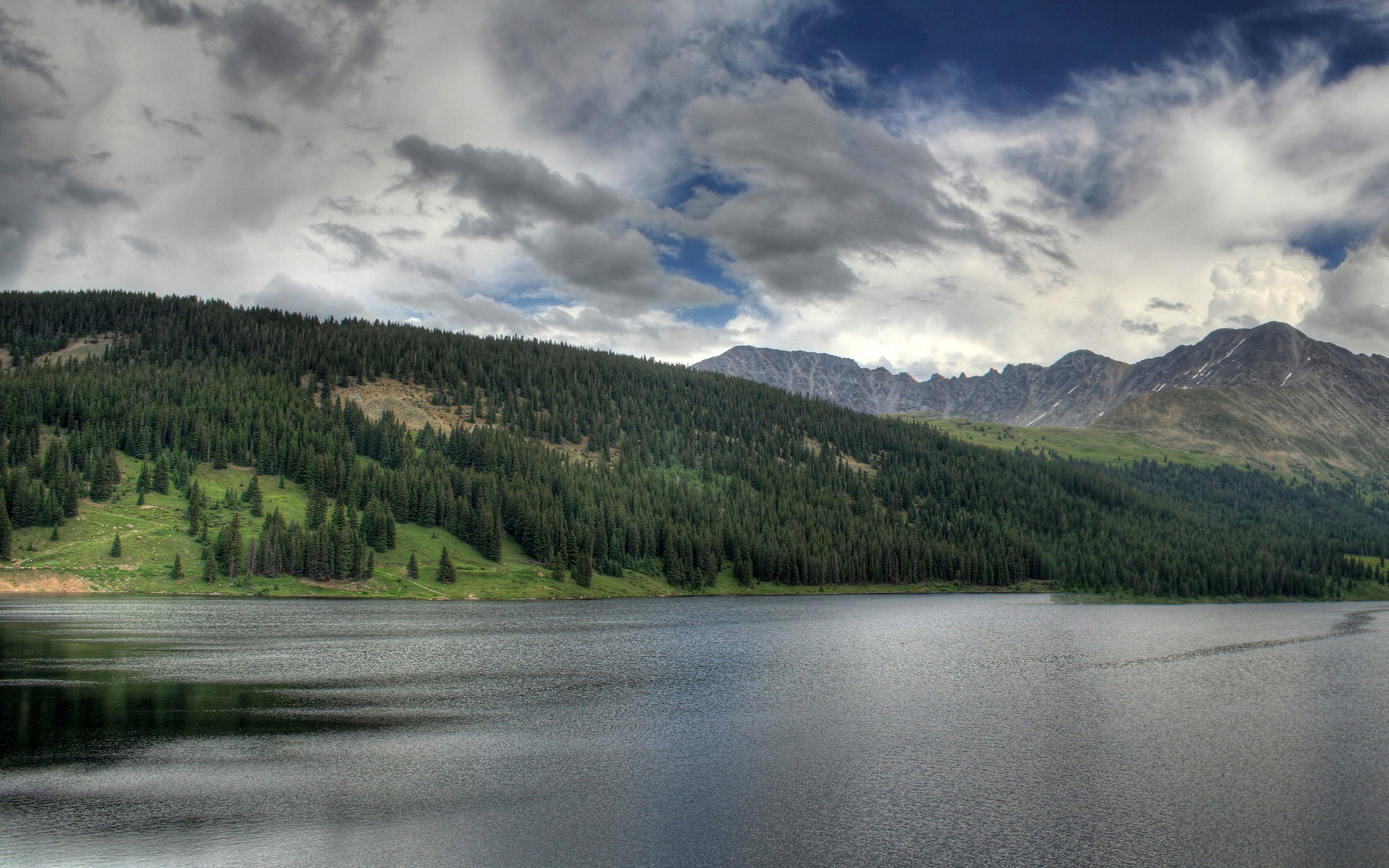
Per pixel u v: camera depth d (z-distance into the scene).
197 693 73.56
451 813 44.28
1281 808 46.56
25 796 45.84
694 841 40.50
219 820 42.72
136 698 70.50
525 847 39.56
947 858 38.91
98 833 40.84
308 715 66.25
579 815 44.06
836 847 40.00
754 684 83.75
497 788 48.56
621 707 71.88
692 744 59.34
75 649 95.69
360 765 52.94
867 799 47.28
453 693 76.88
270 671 85.69
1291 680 90.38
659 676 88.44
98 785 47.88
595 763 54.00
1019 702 75.44
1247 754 58.12
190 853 38.53
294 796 46.59
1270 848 40.75
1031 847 40.41
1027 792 48.84
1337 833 42.75
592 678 86.06
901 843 40.66
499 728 63.50
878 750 57.94
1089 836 41.97
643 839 40.69
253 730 61.03
